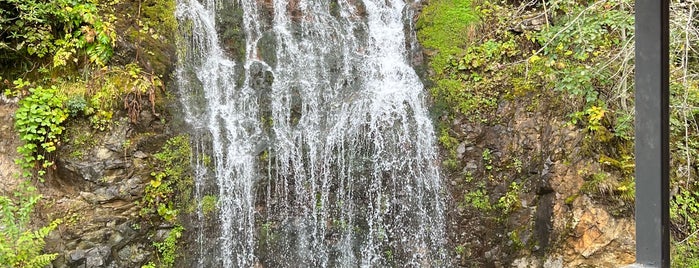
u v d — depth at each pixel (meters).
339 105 6.59
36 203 5.21
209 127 6.11
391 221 6.30
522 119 6.37
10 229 4.66
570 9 6.71
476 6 7.29
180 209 5.75
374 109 6.59
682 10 5.84
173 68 6.18
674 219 5.95
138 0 6.25
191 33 6.45
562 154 5.93
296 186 6.19
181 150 5.86
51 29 5.61
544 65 6.42
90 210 5.32
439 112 6.67
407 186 6.41
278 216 6.09
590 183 5.65
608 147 5.84
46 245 5.10
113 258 5.33
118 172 5.45
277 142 6.29
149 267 5.46
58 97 5.34
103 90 5.52
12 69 5.53
